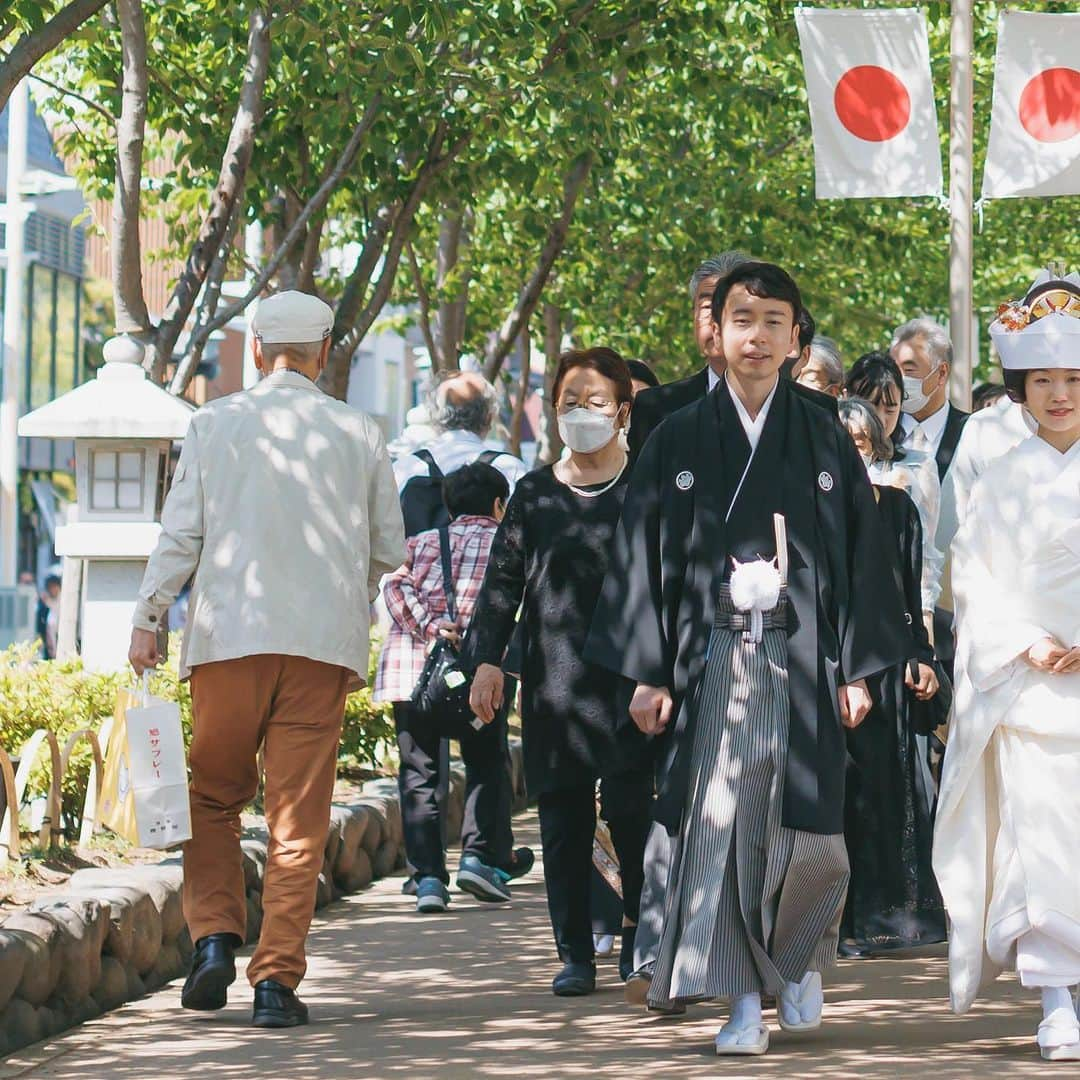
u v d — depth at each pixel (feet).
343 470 42.75
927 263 147.64
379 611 88.28
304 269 84.43
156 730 42.11
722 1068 35.96
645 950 40.45
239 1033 40.83
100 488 68.80
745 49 110.22
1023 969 37.96
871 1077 34.91
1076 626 38.73
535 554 45.11
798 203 119.85
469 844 60.90
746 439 38.55
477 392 63.21
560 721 44.27
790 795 37.37
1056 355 38.91
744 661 37.70
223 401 43.19
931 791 50.65
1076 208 149.79
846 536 38.37
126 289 74.08
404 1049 38.60
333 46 78.69
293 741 42.22
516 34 80.07
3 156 210.79
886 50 72.54
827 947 38.93
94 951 42.93
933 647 50.96
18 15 58.65
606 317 136.36
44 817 50.37
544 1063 36.76
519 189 92.53
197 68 87.61
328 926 56.34
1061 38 72.90
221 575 42.04
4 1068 37.19
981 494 39.78
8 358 168.35
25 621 203.92
